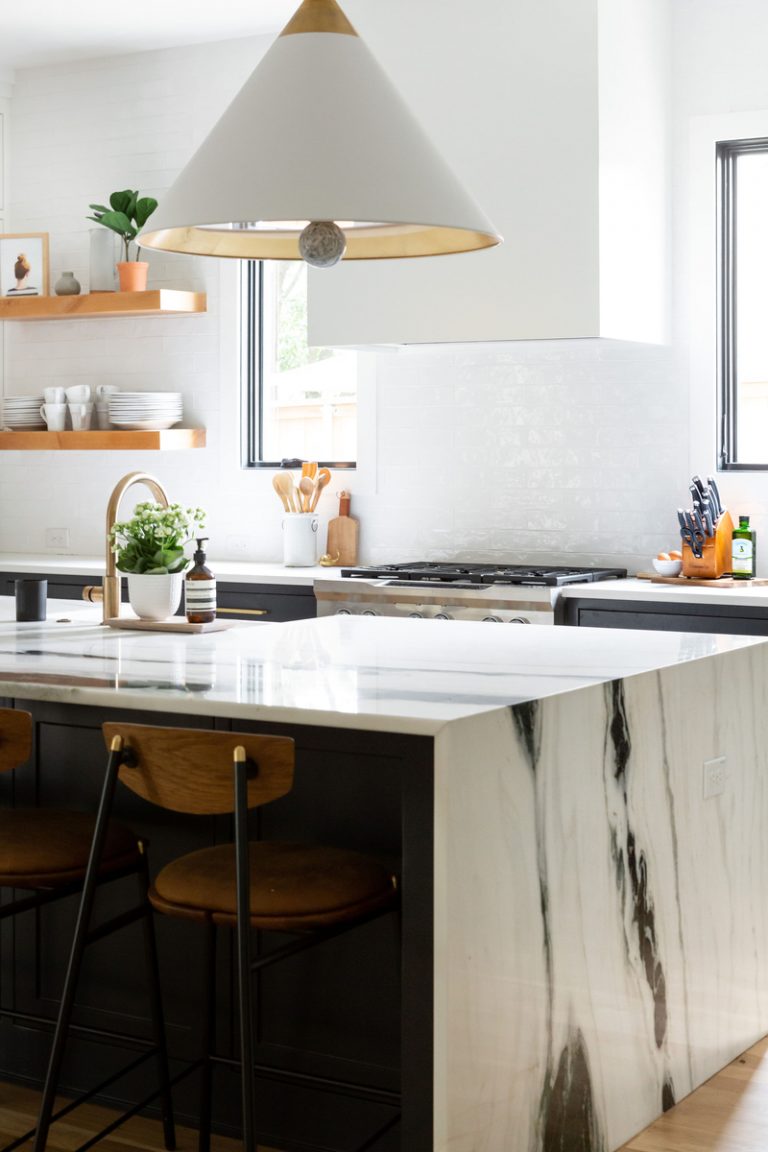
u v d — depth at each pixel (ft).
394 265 16.44
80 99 21.29
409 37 16.26
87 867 8.36
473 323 16.01
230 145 8.21
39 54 20.83
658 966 10.01
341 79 8.34
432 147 8.46
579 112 15.29
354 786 9.16
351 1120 9.20
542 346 17.16
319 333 17.01
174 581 12.14
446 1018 7.70
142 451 21.26
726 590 15.15
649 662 10.14
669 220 17.19
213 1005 9.20
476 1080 7.99
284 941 9.40
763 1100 10.39
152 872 10.00
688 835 10.39
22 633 11.74
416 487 19.03
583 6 15.20
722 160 17.15
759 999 11.61
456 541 18.78
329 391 20.21
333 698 8.41
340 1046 9.21
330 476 19.57
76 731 10.19
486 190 15.87
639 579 16.79
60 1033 8.34
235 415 20.43
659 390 17.37
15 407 21.31
